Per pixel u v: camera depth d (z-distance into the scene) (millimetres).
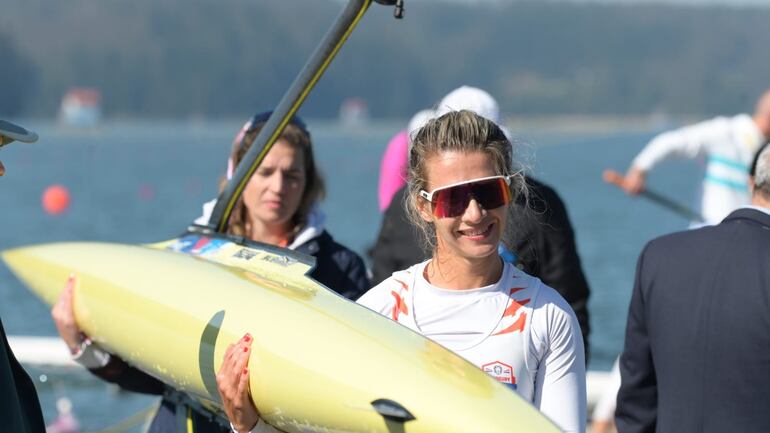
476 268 11148
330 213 112125
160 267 14484
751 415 12305
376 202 125875
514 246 14273
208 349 12531
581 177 172125
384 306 11680
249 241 14336
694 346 12609
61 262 16391
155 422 14797
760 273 12359
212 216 15086
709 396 12508
